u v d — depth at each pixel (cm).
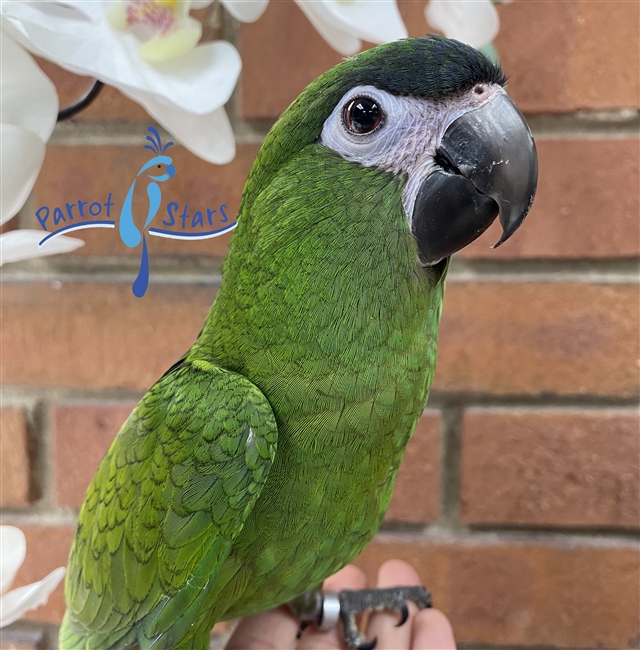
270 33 75
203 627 52
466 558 85
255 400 47
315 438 48
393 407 49
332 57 76
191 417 48
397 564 81
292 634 73
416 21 76
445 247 46
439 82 44
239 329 50
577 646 86
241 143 78
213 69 48
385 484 54
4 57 43
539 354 81
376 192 45
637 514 82
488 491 83
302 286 47
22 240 49
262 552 50
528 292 80
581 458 82
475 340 81
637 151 75
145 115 75
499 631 86
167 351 82
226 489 46
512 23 74
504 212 44
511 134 44
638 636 85
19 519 87
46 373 83
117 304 82
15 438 84
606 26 74
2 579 61
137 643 53
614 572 84
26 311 82
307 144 47
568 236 78
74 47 43
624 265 78
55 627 90
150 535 48
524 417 82
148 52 45
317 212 46
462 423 83
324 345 47
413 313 48
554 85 75
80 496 86
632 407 80
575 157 77
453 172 45
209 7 74
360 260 46
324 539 51
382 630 73
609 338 79
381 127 45
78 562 57
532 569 85
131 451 52
